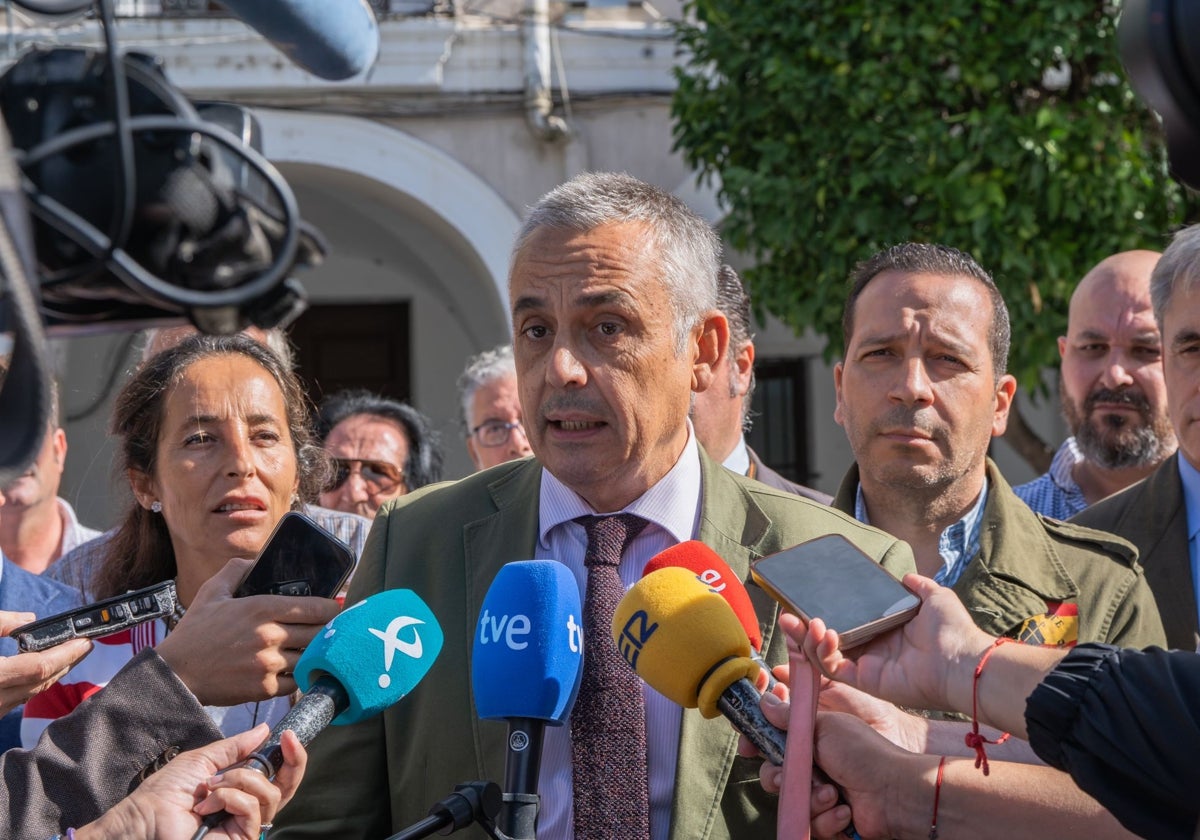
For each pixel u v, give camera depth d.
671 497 2.35
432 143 8.76
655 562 2.17
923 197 7.14
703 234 2.32
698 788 2.14
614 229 2.19
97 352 6.79
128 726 1.98
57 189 1.43
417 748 2.26
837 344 7.31
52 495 4.25
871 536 2.40
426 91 8.71
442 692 2.27
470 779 2.21
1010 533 2.92
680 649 1.90
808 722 1.83
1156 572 3.22
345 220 10.16
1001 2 7.02
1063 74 7.58
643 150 8.83
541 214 2.23
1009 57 7.01
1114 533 3.30
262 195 1.53
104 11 1.41
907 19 6.93
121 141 1.41
